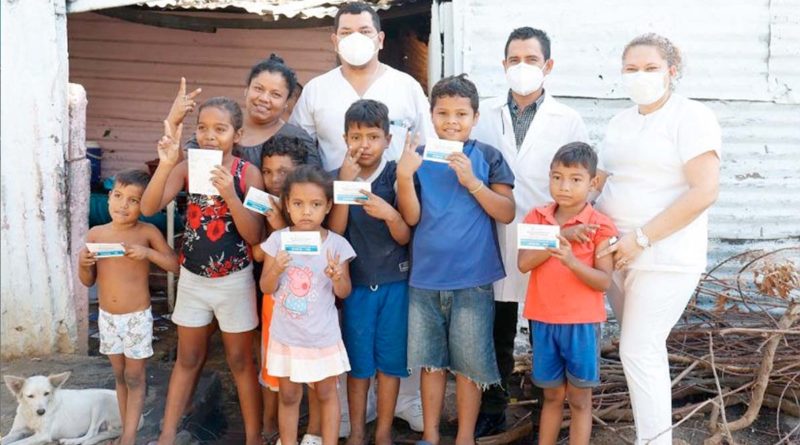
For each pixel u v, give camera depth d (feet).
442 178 12.99
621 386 15.81
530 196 13.88
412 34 27.86
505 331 14.62
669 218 11.44
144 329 12.85
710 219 18.75
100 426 13.51
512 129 14.05
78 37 28.09
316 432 13.38
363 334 13.26
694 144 11.41
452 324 12.95
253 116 13.67
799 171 18.52
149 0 19.94
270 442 14.05
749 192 18.62
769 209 18.69
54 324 17.93
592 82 18.28
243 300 12.94
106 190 26.94
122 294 12.65
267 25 23.17
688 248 11.78
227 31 27.61
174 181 12.82
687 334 16.79
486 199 12.59
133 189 12.63
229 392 17.24
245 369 13.25
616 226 12.29
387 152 14.08
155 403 14.56
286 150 12.90
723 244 18.83
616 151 12.35
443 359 13.19
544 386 12.52
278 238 12.39
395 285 13.29
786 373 15.39
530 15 18.13
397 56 29.04
